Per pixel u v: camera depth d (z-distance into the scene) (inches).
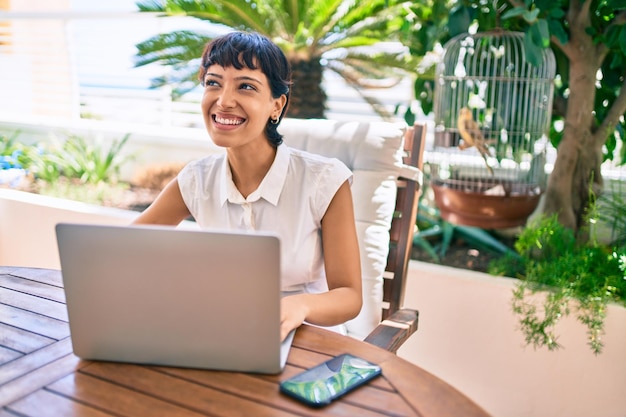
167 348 36.4
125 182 139.3
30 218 111.3
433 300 79.7
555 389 73.2
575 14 79.7
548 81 86.3
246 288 34.1
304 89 114.5
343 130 64.8
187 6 107.6
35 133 152.6
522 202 84.4
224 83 47.5
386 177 63.4
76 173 141.5
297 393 33.7
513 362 75.2
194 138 128.5
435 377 36.5
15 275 54.2
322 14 109.0
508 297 74.0
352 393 34.5
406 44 100.0
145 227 33.7
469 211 86.4
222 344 35.7
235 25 113.2
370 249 62.3
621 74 82.7
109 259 34.6
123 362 37.5
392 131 63.6
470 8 84.4
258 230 53.6
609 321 69.0
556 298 69.6
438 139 90.7
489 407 78.1
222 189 53.9
